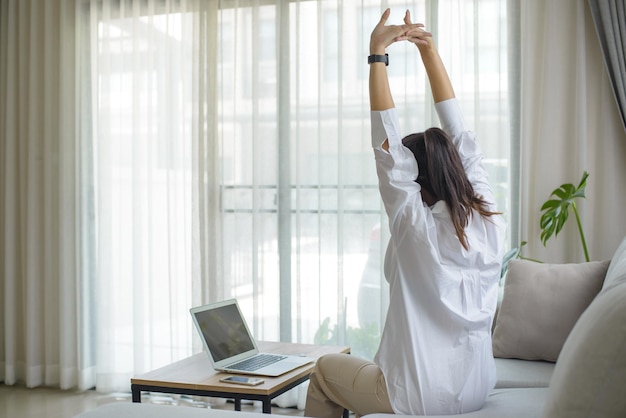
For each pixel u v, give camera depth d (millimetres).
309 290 4039
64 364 4484
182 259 4297
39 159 4602
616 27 3436
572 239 3619
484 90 3721
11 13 4637
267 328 4117
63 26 4508
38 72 4605
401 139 2156
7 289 4605
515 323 3016
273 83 4129
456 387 2033
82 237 4480
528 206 3670
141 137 4391
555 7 3604
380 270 3918
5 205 4648
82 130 4488
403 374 2029
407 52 3850
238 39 4191
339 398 2242
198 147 4258
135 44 4387
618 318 1334
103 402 4207
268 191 4133
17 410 4039
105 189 4426
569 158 3611
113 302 4426
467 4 3752
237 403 2422
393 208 2041
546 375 2742
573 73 3590
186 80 4297
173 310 4289
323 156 4012
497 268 2150
